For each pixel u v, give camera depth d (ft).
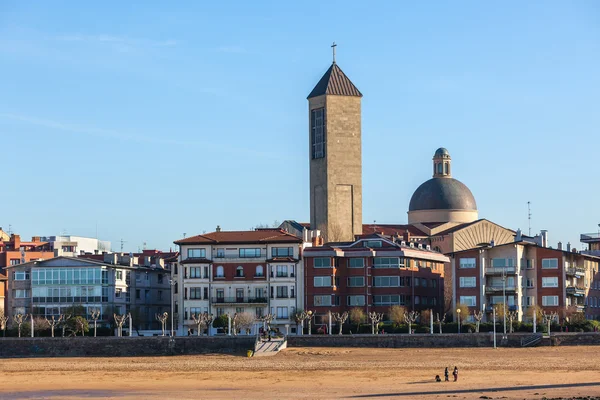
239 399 472.85
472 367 585.22
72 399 482.28
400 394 483.92
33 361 649.61
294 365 604.49
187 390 508.12
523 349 654.53
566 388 497.05
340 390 501.15
